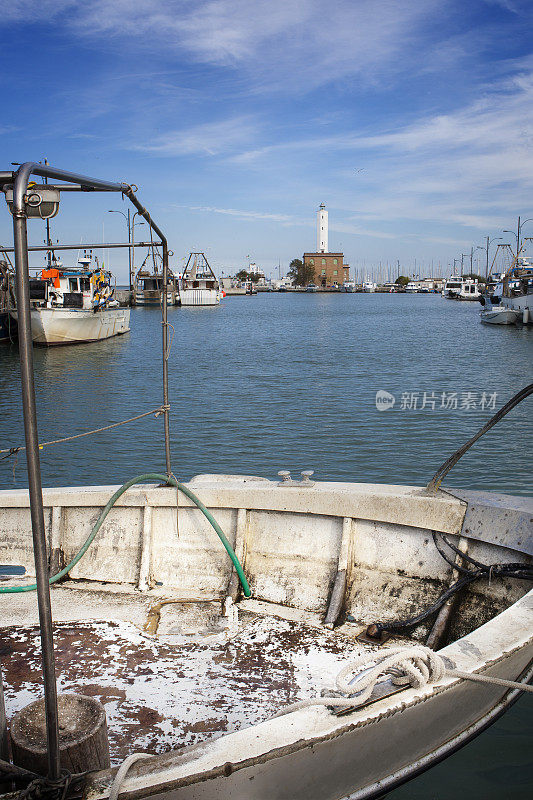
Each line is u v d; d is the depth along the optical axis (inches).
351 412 760.3
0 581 212.8
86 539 220.1
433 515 192.5
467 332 2028.8
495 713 136.0
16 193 77.7
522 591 173.0
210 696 153.6
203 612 196.1
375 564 200.2
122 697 153.4
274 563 209.5
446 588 188.5
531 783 143.0
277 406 802.8
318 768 103.7
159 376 1082.1
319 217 7367.1
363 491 204.2
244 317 2910.9
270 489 210.5
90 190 113.7
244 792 96.3
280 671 164.4
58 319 1482.5
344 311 3476.9
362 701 108.3
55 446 603.8
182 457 565.9
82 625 186.9
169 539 217.0
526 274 2348.7
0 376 1072.2
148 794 89.6
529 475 504.7
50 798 89.7
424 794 139.9
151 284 3403.1
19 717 101.2
